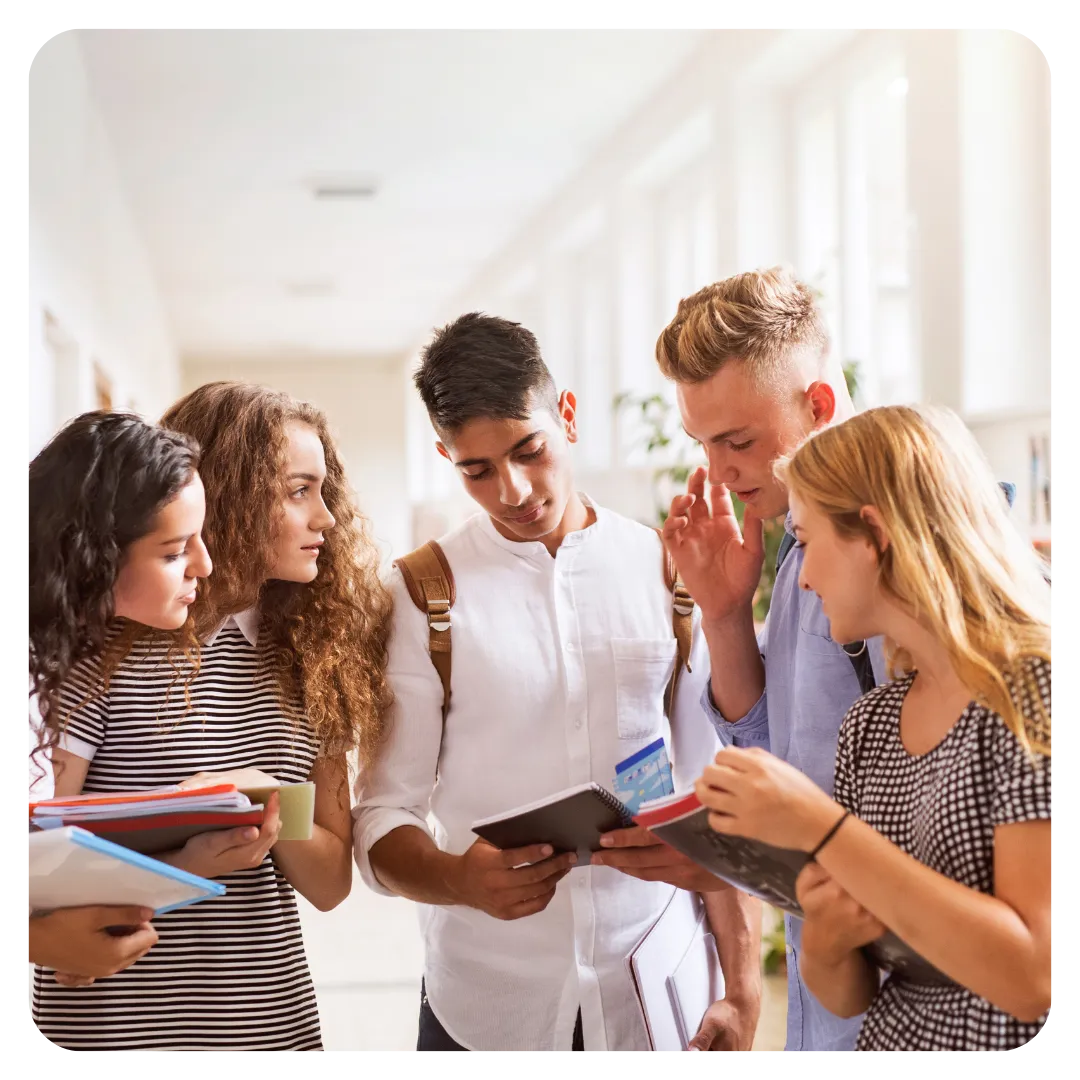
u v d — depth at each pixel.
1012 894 1.10
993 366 3.60
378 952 2.48
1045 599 1.21
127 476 1.41
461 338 1.66
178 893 1.28
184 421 1.63
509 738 1.75
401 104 6.35
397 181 7.74
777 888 1.29
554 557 1.82
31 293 3.73
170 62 5.58
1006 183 3.62
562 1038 1.71
